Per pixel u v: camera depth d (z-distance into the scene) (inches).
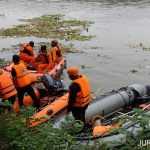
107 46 831.1
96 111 376.8
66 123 185.3
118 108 409.1
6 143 182.2
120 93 422.0
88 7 1537.9
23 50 570.9
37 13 1393.9
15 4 1658.5
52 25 1113.4
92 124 348.5
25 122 196.7
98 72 631.8
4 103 219.8
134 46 831.1
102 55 748.6
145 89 450.3
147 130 157.3
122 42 874.8
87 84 318.0
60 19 1243.2
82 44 849.5
